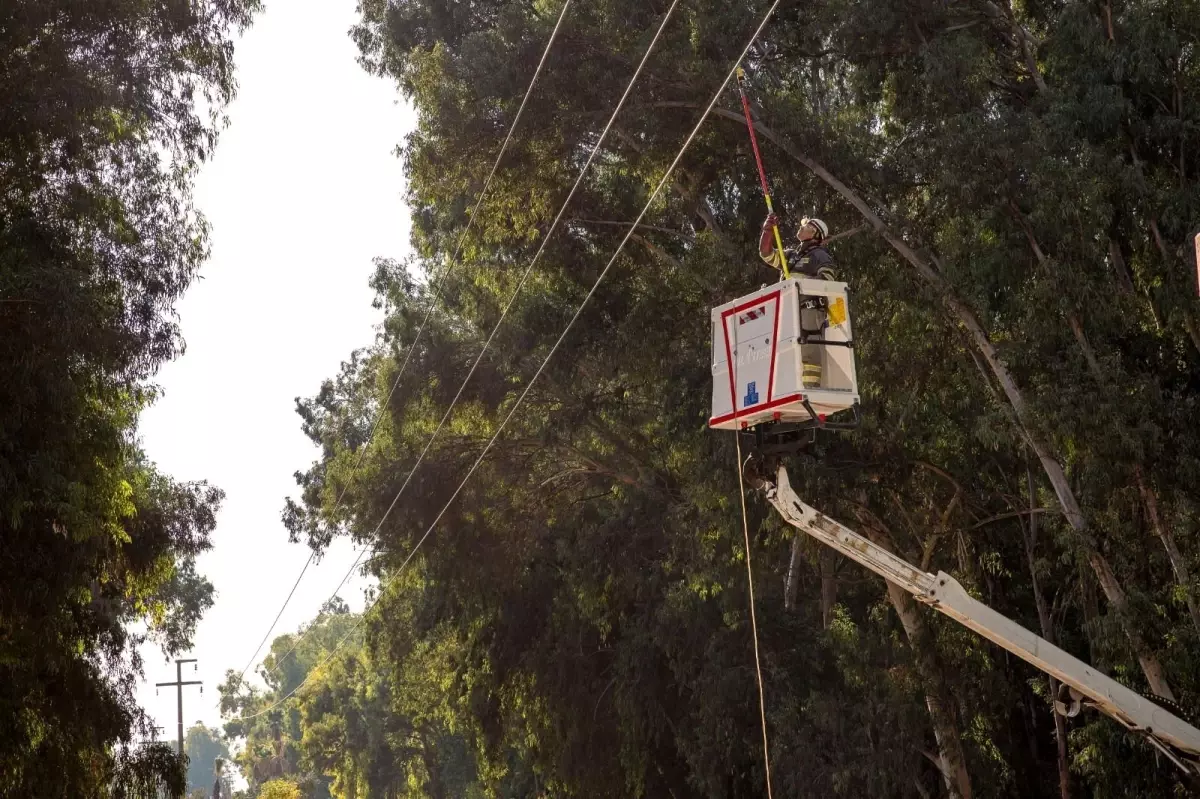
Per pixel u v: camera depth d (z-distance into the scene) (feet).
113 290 68.33
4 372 59.31
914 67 78.23
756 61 85.05
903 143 77.56
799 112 78.89
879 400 81.00
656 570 111.14
